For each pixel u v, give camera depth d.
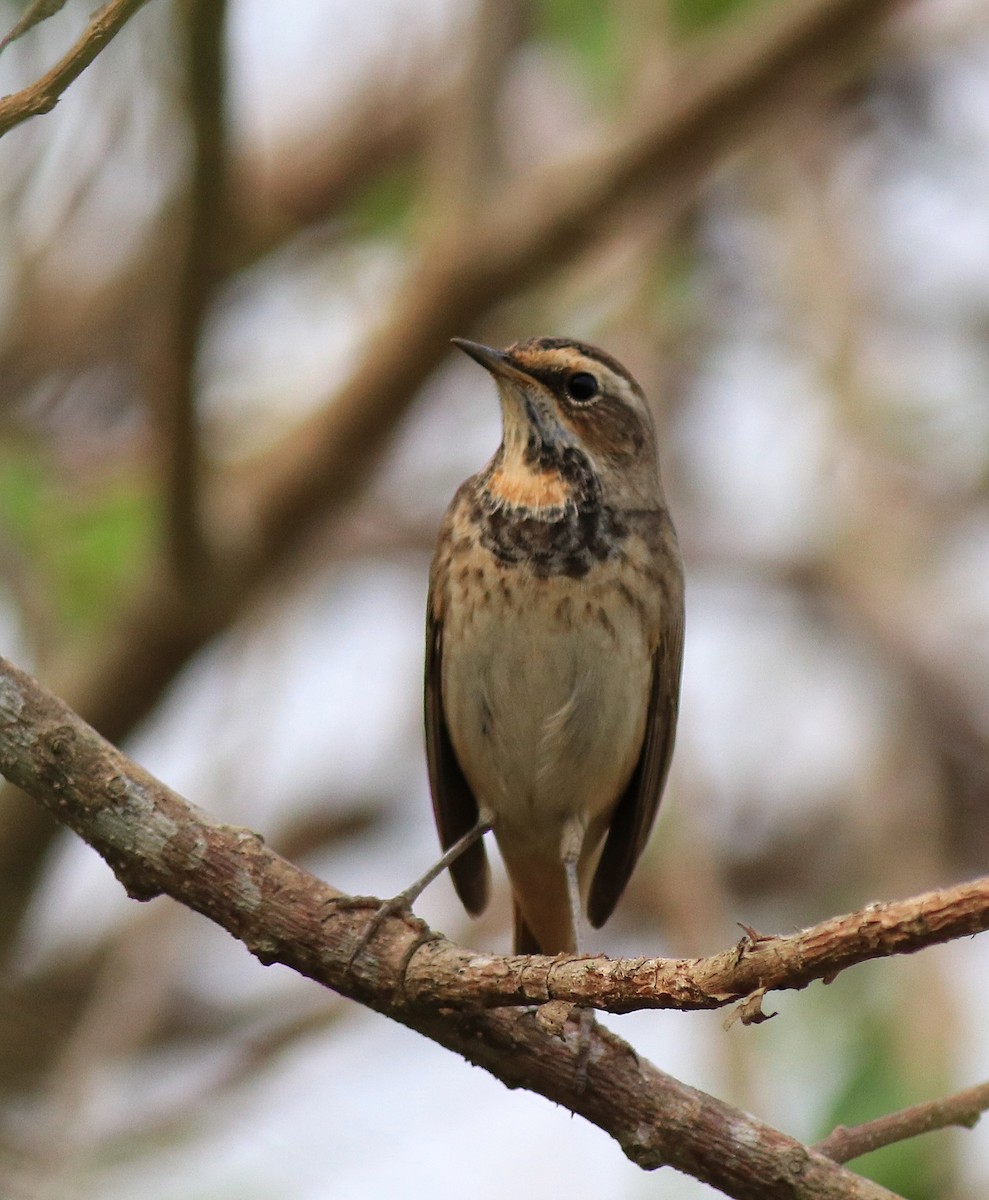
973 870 13.61
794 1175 7.04
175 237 10.49
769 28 11.59
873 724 13.72
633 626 10.14
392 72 15.62
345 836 15.06
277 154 15.61
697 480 14.98
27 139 11.42
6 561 11.99
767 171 14.60
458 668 10.19
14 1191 9.33
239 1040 13.86
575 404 10.34
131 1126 11.18
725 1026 6.09
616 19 13.16
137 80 11.20
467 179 12.23
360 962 7.16
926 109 15.24
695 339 14.60
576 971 6.51
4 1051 10.73
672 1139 7.12
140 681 11.93
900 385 15.20
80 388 15.49
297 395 15.05
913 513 14.66
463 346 10.53
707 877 11.74
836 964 5.89
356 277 14.95
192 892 7.27
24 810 11.72
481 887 10.93
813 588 14.72
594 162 11.80
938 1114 7.34
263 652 12.41
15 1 10.41
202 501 11.24
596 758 10.18
